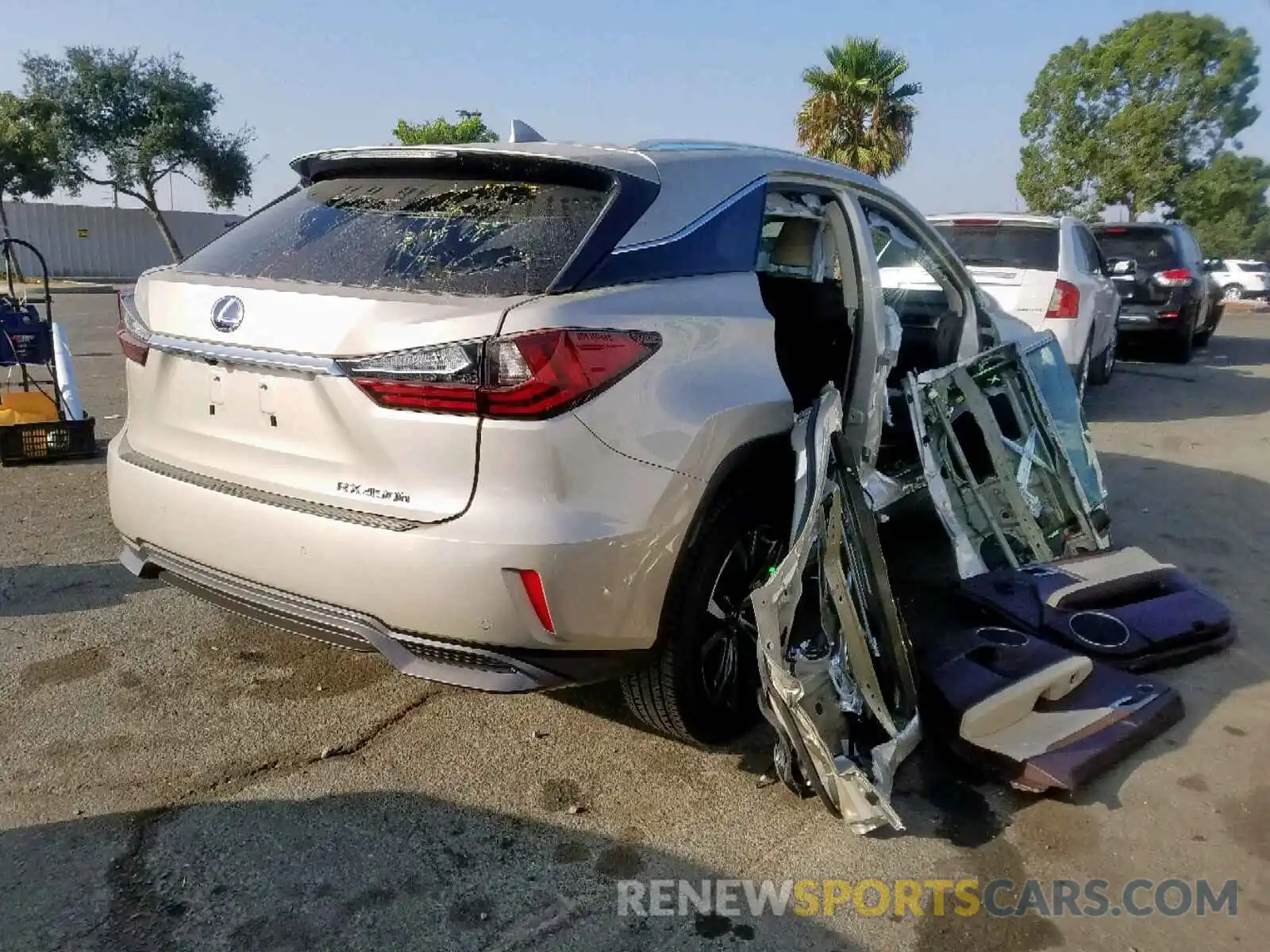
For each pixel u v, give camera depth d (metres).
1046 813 2.96
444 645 2.52
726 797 3.01
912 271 4.67
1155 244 12.62
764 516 3.13
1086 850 2.79
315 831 2.78
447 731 3.32
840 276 3.98
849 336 3.95
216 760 3.10
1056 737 3.17
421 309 2.50
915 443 4.34
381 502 2.54
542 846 2.75
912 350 4.92
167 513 2.93
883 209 4.19
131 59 36.06
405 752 3.19
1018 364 4.57
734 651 3.14
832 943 2.42
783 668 2.67
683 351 2.80
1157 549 5.32
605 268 2.70
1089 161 39.94
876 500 3.99
